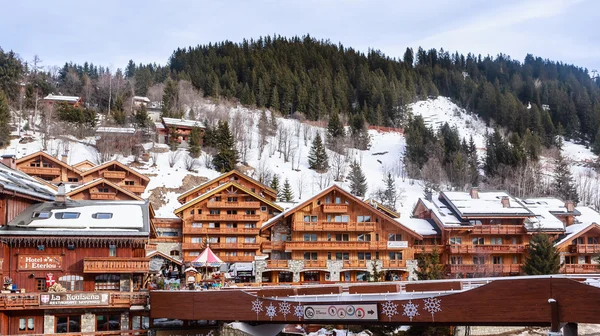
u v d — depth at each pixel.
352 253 72.56
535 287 28.88
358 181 124.38
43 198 51.97
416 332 44.84
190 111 162.88
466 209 76.25
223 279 50.88
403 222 77.31
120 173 97.81
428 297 32.47
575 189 125.12
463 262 74.31
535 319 28.75
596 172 155.88
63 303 42.94
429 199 82.75
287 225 73.88
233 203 78.69
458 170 135.38
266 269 69.56
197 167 124.06
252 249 77.88
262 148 144.88
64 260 46.62
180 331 44.44
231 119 166.62
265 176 122.88
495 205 78.19
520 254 75.00
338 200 73.44
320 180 131.25
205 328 45.25
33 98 148.50
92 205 51.50
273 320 37.88
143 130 138.50
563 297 27.86
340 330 50.28
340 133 163.38
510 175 136.38
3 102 128.62
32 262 46.00
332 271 70.88
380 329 45.41
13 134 127.69
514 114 198.25
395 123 198.62
